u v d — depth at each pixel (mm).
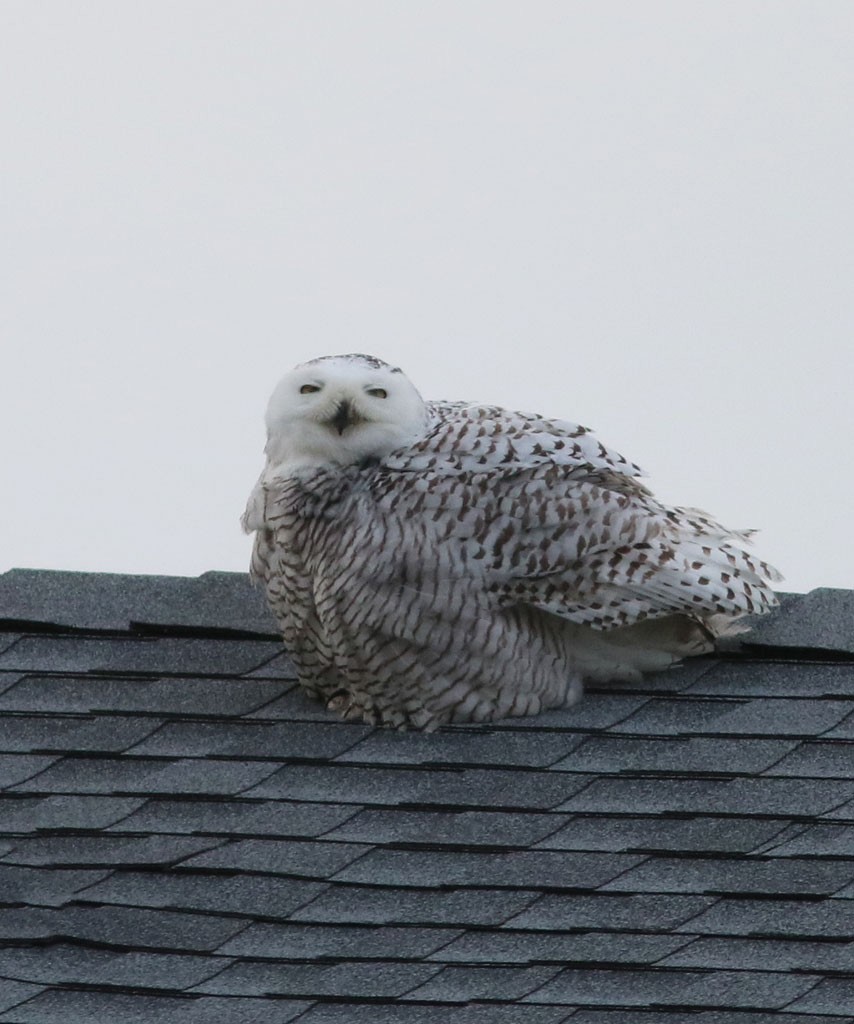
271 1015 12898
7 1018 12891
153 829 14281
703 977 13055
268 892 13742
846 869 13781
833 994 12906
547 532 14977
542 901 13625
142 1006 12969
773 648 15617
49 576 16359
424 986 13047
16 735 15164
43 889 13805
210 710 15375
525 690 15133
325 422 15070
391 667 15039
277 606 15383
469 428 15172
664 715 15148
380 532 14977
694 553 15133
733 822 14172
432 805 14375
